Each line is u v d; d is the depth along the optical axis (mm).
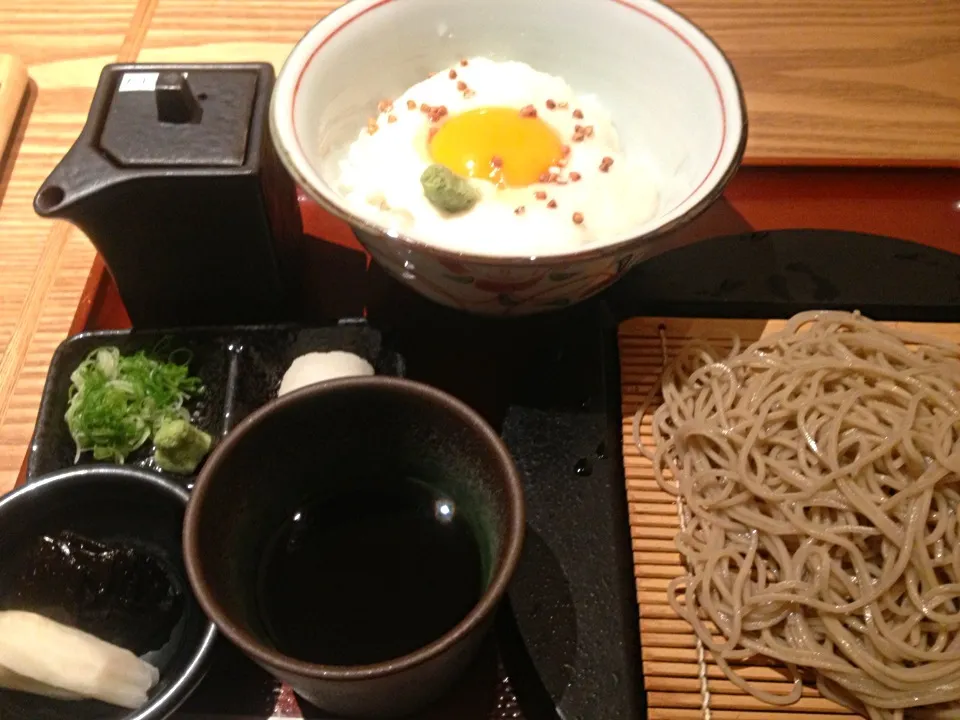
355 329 278
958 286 292
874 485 251
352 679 170
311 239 310
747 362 277
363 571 223
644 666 232
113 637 219
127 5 363
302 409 207
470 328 286
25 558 216
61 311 292
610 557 241
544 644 227
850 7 375
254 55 345
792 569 243
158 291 280
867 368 268
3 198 313
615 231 273
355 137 295
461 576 223
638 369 281
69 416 261
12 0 364
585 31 291
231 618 181
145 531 234
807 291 292
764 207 312
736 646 237
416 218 269
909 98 344
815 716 226
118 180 239
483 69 301
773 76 349
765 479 260
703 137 261
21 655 200
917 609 234
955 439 256
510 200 273
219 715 217
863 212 312
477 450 207
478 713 219
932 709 226
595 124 297
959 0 377
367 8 274
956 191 316
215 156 246
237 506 206
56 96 336
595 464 257
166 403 267
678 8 373
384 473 234
